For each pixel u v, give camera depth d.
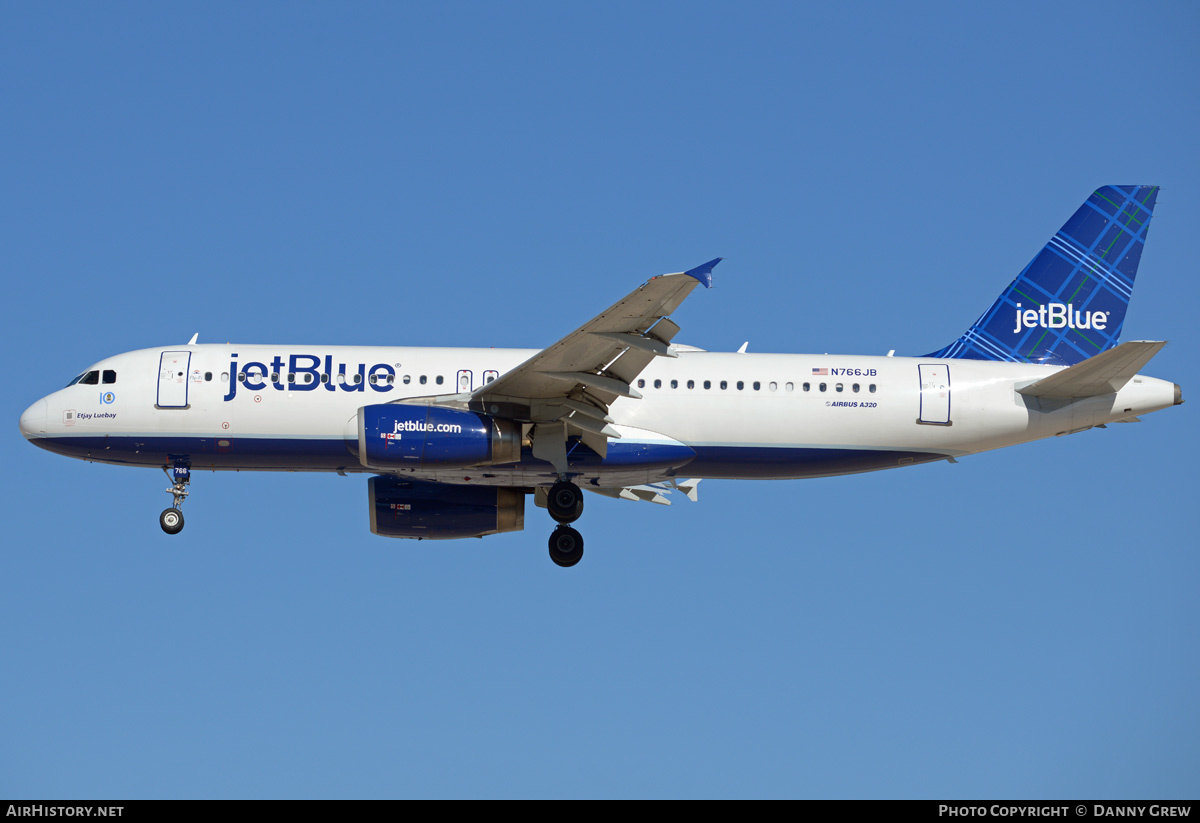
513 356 103.69
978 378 107.06
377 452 95.19
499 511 107.38
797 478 108.44
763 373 104.56
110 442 101.25
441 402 98.56
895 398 105.06
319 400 100.69
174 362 101.94
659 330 86.19
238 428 100.75
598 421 98.69
